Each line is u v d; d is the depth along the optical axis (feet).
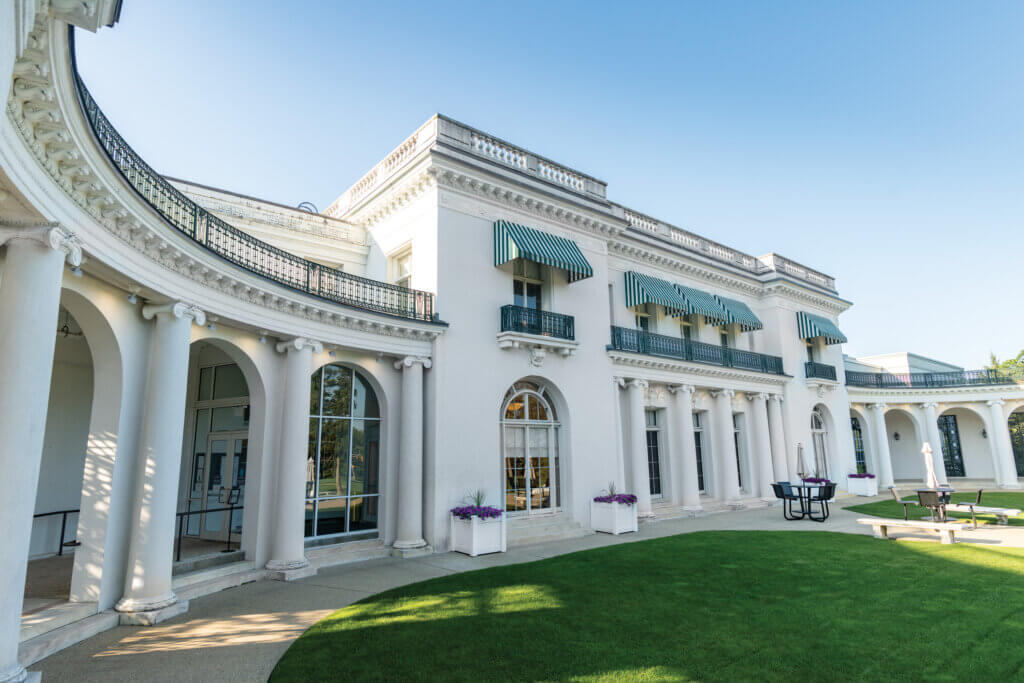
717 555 40.70
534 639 23.43
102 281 26.84
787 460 81.00
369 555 42.32
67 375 40.34
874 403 102.99
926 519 58.70
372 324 43.45
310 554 39.73
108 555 27.02
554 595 30.19
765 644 22.72
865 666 20.43
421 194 50.90
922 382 104.12
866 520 48.06
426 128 51.01
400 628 25.02
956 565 35.88
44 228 20.40
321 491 42.93
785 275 87.61
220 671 20.72
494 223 52.75
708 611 27.17
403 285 53.42
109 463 27.61
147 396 29.63
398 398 47.24
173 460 29.07
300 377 39.04
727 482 70.64
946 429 116.26
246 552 37.27
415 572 37.24
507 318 50.65
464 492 46.50
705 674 19.85
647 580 33.40
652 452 68.03
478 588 32.07
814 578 33.37
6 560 18.33
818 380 86.07
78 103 19.44
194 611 28.58
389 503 44.88
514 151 55.72
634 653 21.86
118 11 14.84
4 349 19.54
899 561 37.58
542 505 53.36
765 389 79.71
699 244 79.25
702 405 72.64
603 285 61.05
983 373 101.86
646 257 69.56
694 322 75.36
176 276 29.99
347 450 45.14
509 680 19.51
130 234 26.23
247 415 43.55
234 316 34.30
